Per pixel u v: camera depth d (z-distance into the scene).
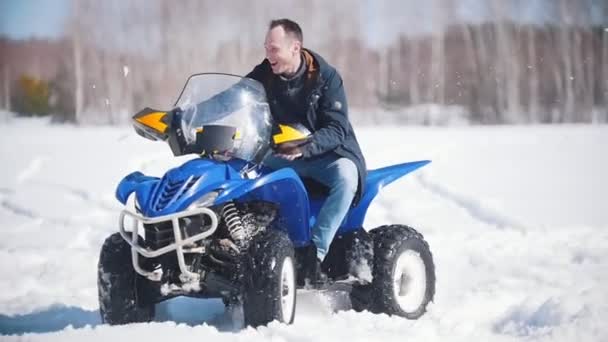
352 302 16.31
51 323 16.05
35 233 27.27
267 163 15.49
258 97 14.94
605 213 29.22
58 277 20.69
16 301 17.95
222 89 14.98
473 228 27.20
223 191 13.66
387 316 15.51
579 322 14.23
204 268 14.11
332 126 15.15
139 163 42.12
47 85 107.19
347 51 108.31
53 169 40.91
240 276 13.76
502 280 19.70
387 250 16.05
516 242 24.53
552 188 34.59
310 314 15.62
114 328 13.75
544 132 63.03
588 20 106.44
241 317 15.08
